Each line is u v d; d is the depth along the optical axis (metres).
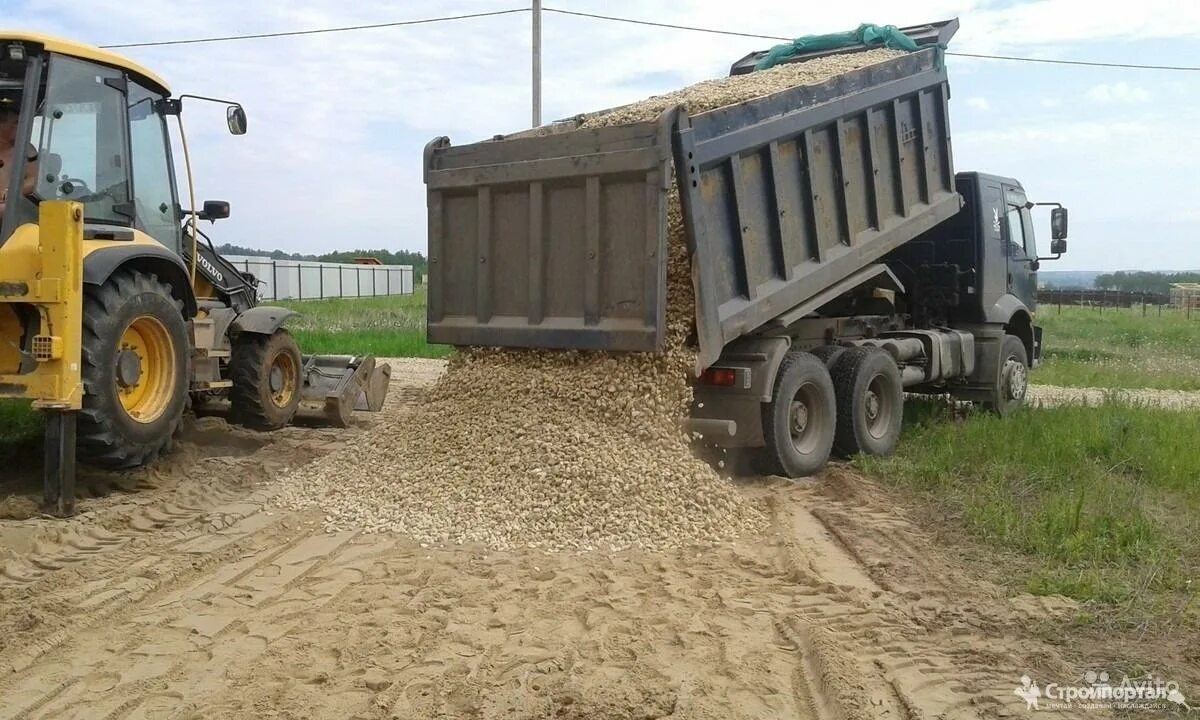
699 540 5.79
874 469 7.81
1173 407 11.62
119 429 6.41
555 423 6.47
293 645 4.14
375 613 4.52
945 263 10.61
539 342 6.74
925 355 9.74
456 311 7.26
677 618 4.49
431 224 7.27
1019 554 5.59
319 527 6.04
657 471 6.14
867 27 9.62
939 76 9.20
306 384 10.06
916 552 5.63
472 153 7.02
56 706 3.58
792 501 6.98
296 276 49.22
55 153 6.50
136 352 6.80
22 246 6.05
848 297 9.28
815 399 7.97
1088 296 46.31
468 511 5.98
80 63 6.73
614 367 6.57
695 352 6.59
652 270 6.18
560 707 3.53
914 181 9.05
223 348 8.83
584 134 6.43
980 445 8.18
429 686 3.71
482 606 4.65
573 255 6.61
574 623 4.44
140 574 5.03
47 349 5.78
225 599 4.72
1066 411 10.03
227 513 6.25
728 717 3.50
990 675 3.90
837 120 7.82
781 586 5.01
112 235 6.79
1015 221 11.37
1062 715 3.56
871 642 4.25
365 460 6.98
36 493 6.48
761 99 7.00
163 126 7.79
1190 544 5.61
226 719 3.46
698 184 6.35
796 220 7.54
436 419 7.01
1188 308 41.88
